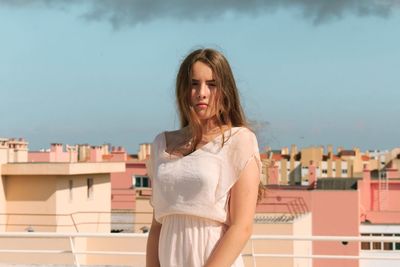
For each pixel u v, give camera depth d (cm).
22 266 1203
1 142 3612
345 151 8438
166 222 372
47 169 3500
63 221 3541
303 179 7744
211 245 363
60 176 3538
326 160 7762
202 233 364
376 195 5578
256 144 372
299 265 3259
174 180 366
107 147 6456
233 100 377
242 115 380
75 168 3538
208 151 368
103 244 3102
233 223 363
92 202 3734
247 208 364
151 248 383
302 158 7825
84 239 3095
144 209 3650
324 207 4172
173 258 366
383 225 4628
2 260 3066
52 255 3050
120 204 4756
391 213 4897
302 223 3391
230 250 359
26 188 3531
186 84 376
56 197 3506
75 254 940
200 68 373
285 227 3056
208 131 377
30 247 3075
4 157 3531
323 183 5328
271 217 3288
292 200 4125
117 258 3092
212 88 374
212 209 362
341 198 4159
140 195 3800
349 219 4156
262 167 388
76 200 3634
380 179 5600
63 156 4809
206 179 362
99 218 3741
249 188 365
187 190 363
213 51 377
